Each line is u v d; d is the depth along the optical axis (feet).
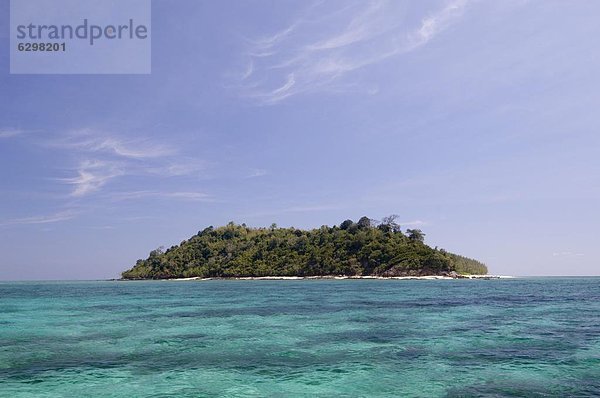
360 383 48.29
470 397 43.19
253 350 66.95
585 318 107.04
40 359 61.11
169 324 98.99
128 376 51.52
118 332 86.48
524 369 53.98
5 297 219.41
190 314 121.90
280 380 49.52
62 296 228.63
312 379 49.96
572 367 55.01
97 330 89.56
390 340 75.31
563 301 166.61
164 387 46.91
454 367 55.31
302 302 165.07
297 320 105.29
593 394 43.83
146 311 132.67
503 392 44.65
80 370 54.49
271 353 64.59
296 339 76.84
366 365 56.59
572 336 78.59
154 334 83.56
